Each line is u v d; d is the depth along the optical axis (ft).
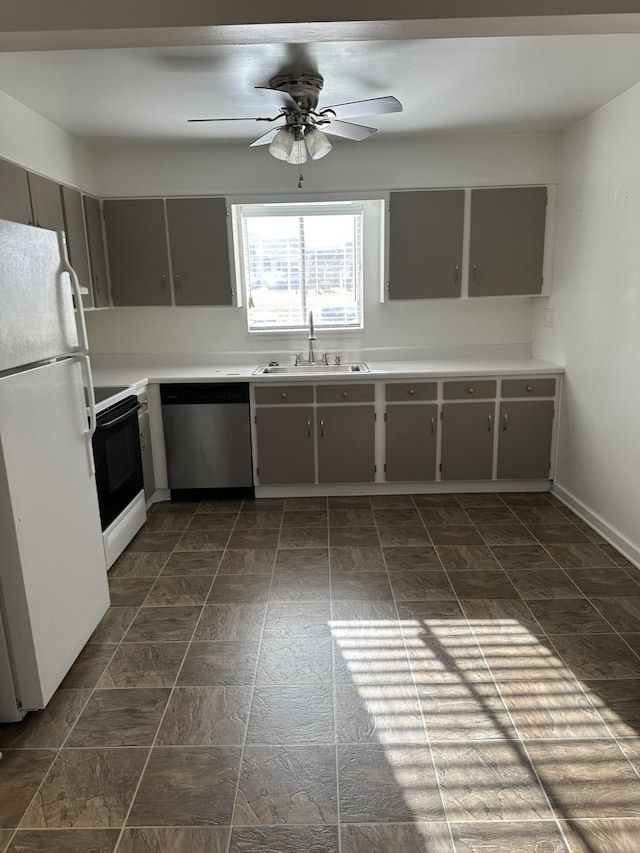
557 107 10.94
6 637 6.39
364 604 9.00
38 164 10.36
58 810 5.54
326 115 10.54
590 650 7.75
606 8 5.62
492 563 10.25
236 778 5.82
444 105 10.67
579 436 12.21
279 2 5.65
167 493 13.87
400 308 14.66
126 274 13.57
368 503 13.17
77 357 7.72
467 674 7.32
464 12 5.66
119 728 6.55
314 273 14.67
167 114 10.69
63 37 5.86
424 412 13.11
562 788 5.64
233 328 14.78
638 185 9.77
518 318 14.67
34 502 6.54
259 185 13.23
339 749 6.16
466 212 13.26
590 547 10.78
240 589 9.56
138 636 8.32
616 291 10.57
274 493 13.76
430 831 5.22
